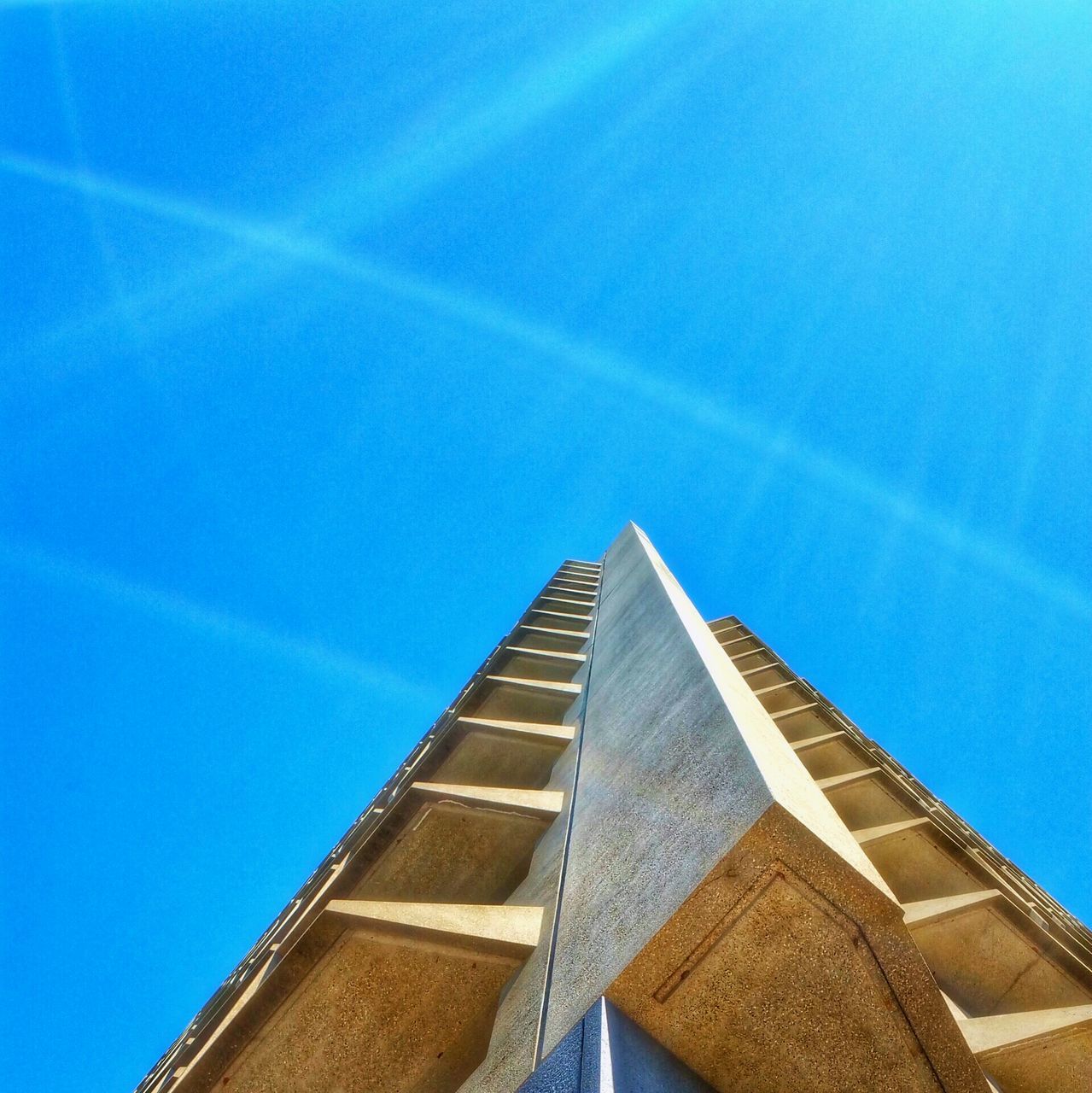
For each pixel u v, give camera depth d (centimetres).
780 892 417
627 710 900
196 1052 978
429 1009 586
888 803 1407
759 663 2514
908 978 409
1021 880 1695
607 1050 373
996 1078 688
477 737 1139
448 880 849
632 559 2303
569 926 557
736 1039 418
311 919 842
